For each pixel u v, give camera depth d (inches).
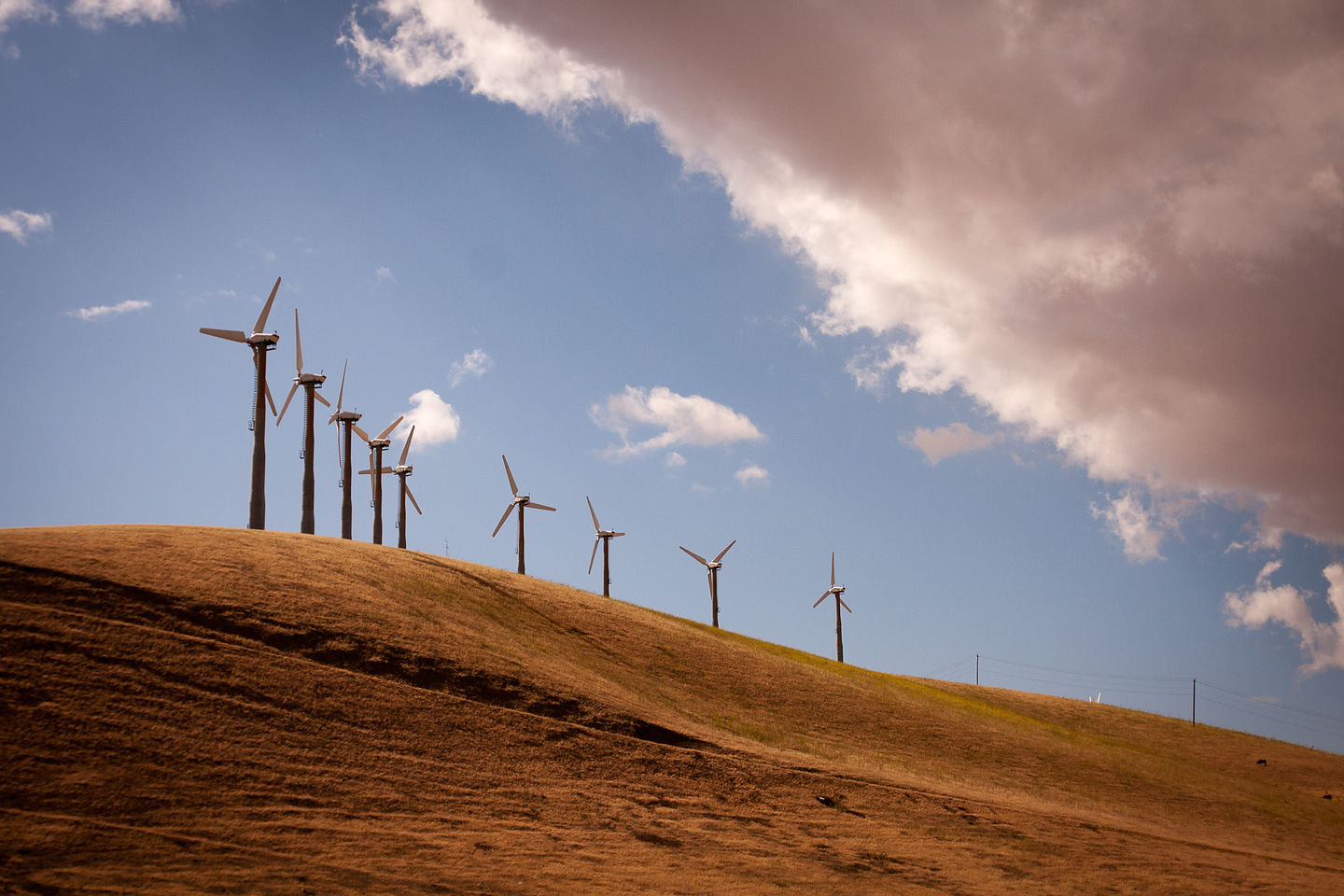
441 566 2164.1
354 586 1734.7
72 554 1439.5
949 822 1445.6
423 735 1262.3
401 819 1037.8
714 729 1692.9
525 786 1216.2
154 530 1772.9
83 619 1234.6
